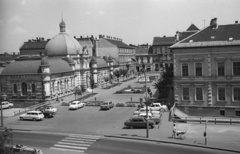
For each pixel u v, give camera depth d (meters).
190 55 61.62
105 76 134.75
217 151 37.03
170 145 40.12
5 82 87.62
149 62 192.88
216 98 60.38
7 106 79.00
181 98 63.44
